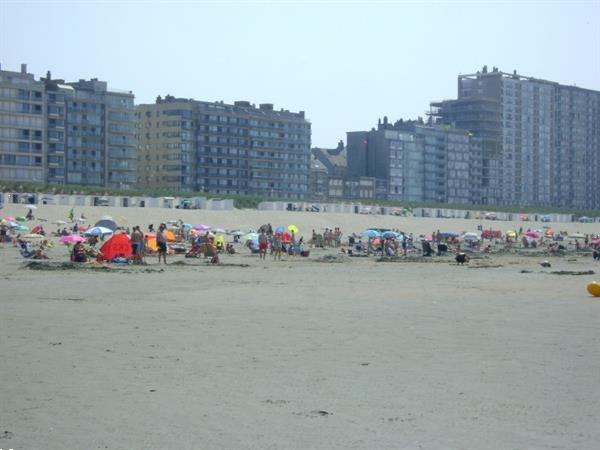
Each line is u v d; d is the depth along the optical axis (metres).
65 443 12.27
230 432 12.83
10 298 32.19
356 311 28.89
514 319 26.70
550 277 49.03
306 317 26.95
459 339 22.09
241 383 16.25
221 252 74.88
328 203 171.25
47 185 142.50
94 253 55.97
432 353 19.81
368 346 20.83
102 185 182.75
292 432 12.83
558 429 13.02
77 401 14.72
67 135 177.00
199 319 26.14
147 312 27.95
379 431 12.89
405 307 30.41
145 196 141.88
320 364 18.28
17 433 12.77
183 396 15.12
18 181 155.38
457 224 156.38
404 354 19.66
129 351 19.86
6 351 19.70
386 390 15.66
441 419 13.59
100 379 16.55
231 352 19.81
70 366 17.89
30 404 14.49
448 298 34.25
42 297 32.69
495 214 188.25
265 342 21.39
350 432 12.84
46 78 184.12
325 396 15.16
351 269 55.69
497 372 17.42
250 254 74.62
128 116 188.38
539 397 15.12
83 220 102.94
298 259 67.75
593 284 35.62
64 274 44.88
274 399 14.92
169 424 13.27
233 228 119.62
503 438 12.53
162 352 19.75
